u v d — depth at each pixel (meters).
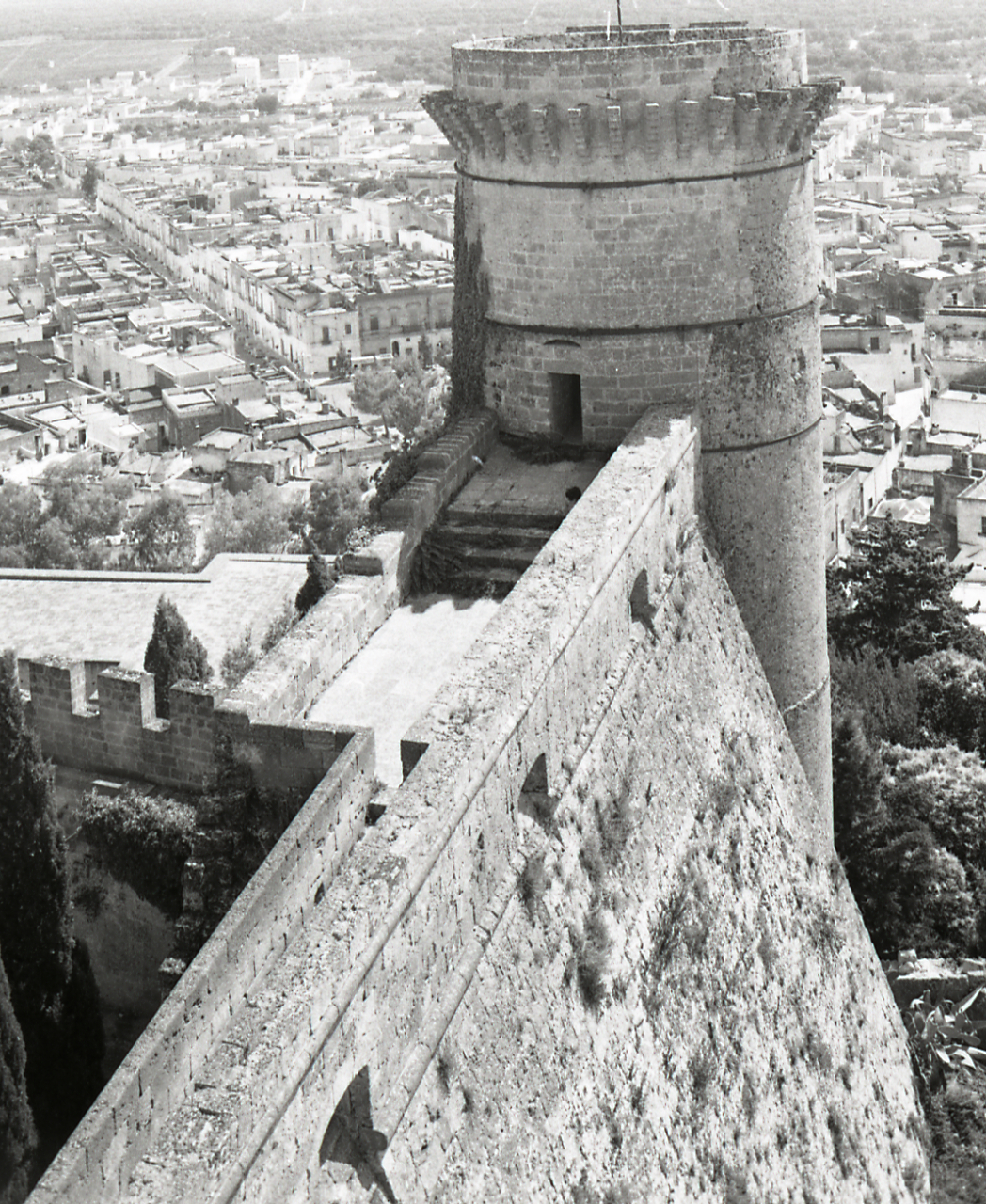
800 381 48.22
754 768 46.66
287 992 25.41
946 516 155.88
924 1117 52.09
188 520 160.12
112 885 38.72
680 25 54.84
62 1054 35.19
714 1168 37.16
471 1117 29.55
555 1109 31.97
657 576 43.22
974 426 194.25
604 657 39.06
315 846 31.64
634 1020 36.03
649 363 46.66
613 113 44.19
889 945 61.78
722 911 41.88
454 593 44.38
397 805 29.81
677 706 42.75
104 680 39.25
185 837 37.78
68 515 150.38
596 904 35.81
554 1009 33.03
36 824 34.88
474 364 49.56
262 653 64.38
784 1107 41.62
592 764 37.44
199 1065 27.05
